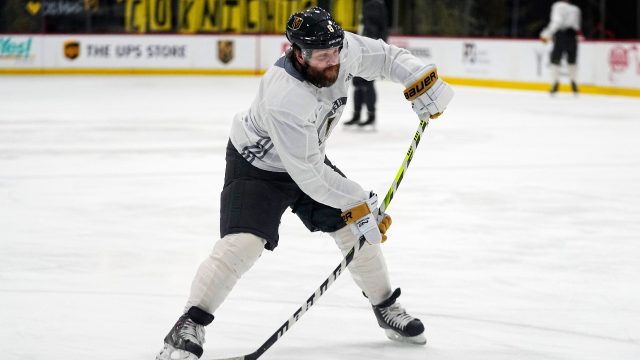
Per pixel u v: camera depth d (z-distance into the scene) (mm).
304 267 12281
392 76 8844
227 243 8062
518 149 24984
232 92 42531
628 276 12062
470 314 10281
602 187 19125
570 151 24688
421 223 15320
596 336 9539
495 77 47219
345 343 9234
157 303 10602
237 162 8438
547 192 18406
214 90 43531
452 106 37531
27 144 24953
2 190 18172
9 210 16188
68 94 40250
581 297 11031
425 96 8789
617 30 49031
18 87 43125
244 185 8281
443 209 16531
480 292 11203
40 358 8672
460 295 11062
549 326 9867
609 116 34125
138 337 9352
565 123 31750
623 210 16656
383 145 25359
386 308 9156
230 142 8562
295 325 9805
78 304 10500
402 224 15227
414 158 22984
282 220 15344
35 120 30609
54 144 25000
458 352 8992
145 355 8820
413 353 8945
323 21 7504
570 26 41688
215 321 9898
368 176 20047
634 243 14047
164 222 15273
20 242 13711
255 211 8141
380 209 8531
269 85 7809
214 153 23516
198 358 8078
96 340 9227
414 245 13719
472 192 18297
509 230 14859
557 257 13086
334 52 7605
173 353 7988
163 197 17531
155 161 22125
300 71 7793
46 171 20562
